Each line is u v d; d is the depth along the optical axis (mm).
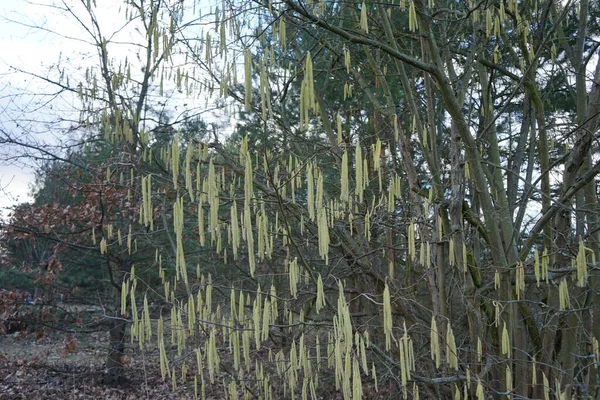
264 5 4781
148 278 10078
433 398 5852
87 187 8945
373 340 6797
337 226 6078
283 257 6289
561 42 6680
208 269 8539
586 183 5238
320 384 5996
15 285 12219
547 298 6074
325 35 6328
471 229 6430
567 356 5957
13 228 9359
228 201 5609
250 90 3029
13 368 9922
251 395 5324
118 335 9742
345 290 6723
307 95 2885
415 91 7488
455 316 6703
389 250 6449
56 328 9477
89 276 11641
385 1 6590
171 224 8531
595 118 5801
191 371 8234
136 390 9469
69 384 10117
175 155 3107
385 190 6281
